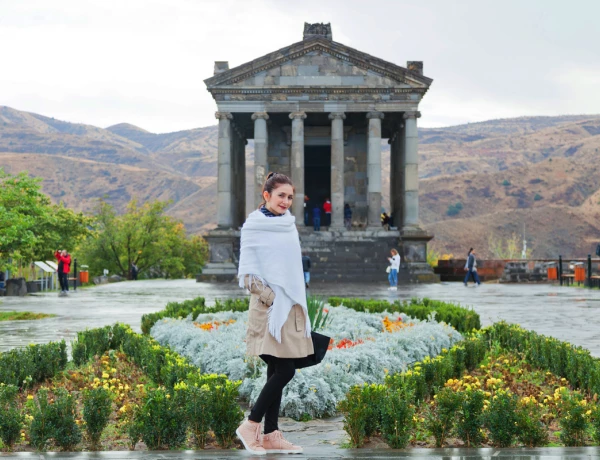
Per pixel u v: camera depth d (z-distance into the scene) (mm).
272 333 6859
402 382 9047
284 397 9453
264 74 56031
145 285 50250
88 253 87688
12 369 10609
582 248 172250
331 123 59750
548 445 7617
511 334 14492
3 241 32188
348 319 15070
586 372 10375
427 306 19578
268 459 6617
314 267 51812
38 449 7605
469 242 173625
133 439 7684
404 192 56094
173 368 10078
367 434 7773
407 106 55844
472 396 7723
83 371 12133
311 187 71688
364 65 55719
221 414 7766
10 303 30484
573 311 24156
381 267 52312
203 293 36906
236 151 64062
